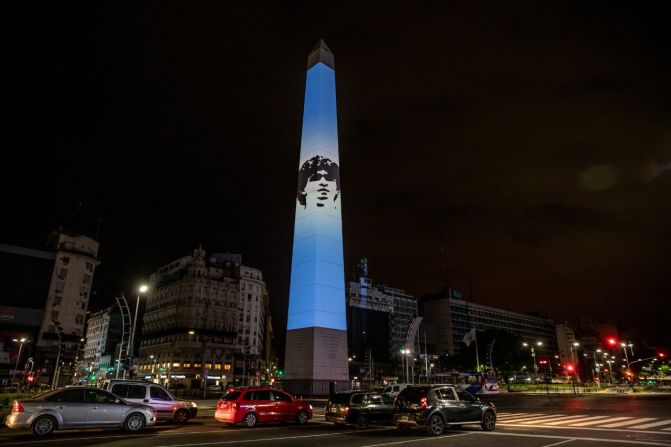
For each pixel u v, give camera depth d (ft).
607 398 163.84
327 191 169.17
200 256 377.91
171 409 73.61
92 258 308.19
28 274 276.00
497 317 636.07
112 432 60.75
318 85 182.60
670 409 99.40
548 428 63.67
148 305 413.39
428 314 597.93
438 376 248.52
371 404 69.26
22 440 51.72
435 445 48.62
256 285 416.46
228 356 363.15
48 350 270.26
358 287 528.22
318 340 151.84
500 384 324.80
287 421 73.41
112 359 432.25
